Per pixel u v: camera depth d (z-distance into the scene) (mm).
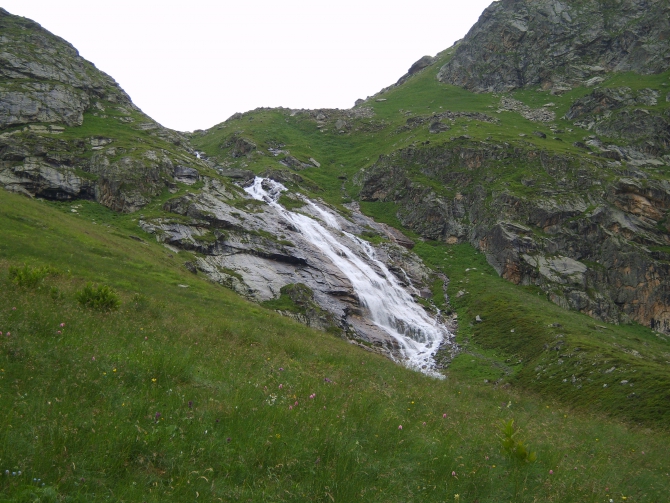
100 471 7648
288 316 43094
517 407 22688
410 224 77875
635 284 60531
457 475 10039
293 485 8414
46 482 7062
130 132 76625
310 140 119125
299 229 62469
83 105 77375
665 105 96062
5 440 7555
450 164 83875
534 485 10453
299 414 11094
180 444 8812
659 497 11789
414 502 8836
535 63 130250
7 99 68000
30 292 18562
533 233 66062
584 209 67875
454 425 14359
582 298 58406
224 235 53688
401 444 11055
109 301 19672
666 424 27188
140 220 52438
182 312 26344
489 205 72812
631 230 64312
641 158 87125
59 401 9344
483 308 54781
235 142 110562
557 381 37281
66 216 45969
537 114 112812
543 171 76000
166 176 63344
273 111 142625
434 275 63906
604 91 104062
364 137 117625
